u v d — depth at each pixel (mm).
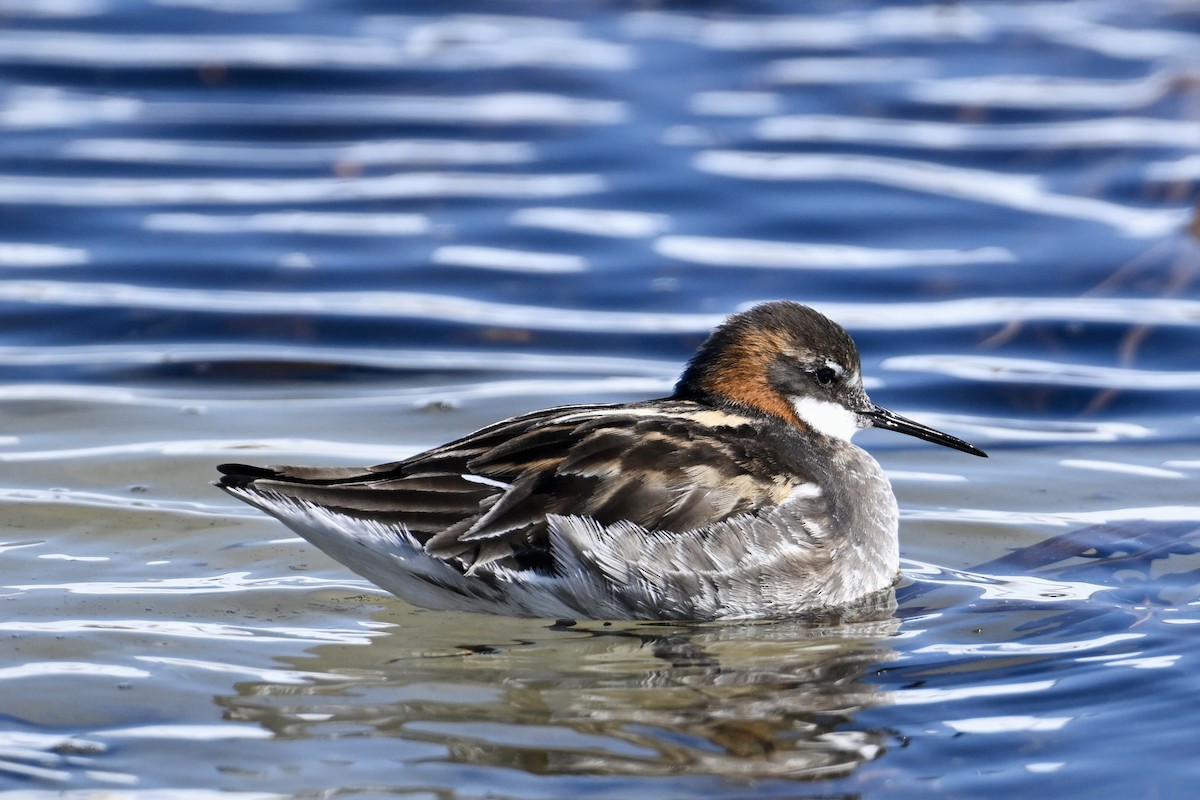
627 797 8195
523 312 16500
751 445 11203
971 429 14258
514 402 14523
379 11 24109
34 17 23438
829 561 10969
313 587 11047
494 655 10094
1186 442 13766
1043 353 15695
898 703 9297
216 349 15633
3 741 8688
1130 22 23422
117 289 16797
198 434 13664
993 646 10086
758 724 9039
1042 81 21453
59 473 12773
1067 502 12523
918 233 18047
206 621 10414
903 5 24406
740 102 21016
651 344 15859
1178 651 9836
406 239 17922
